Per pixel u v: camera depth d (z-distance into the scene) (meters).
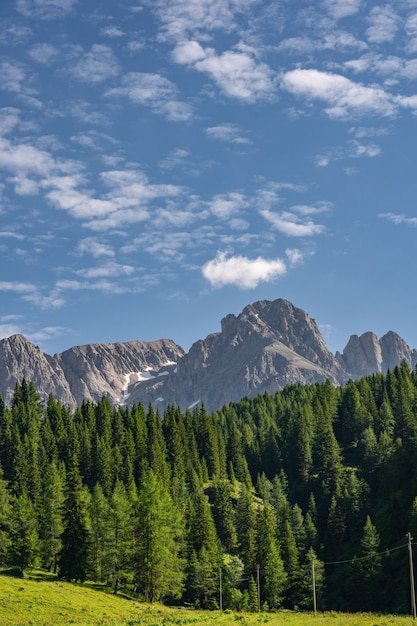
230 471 199.62
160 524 115.50
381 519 149.25
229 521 158.12
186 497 161.88
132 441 187.50
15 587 87.69
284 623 73.69
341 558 146.38
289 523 144.75
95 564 115.88
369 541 131.75
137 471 174.25
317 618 77.62
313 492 188.25
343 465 199.25
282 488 192.38
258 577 122.81
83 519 110.06
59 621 73.56
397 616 79.19
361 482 167.88
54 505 124.75
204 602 126.94
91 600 89.44
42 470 162.62
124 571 110.81
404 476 158.38
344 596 130.00
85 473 172.75
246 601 123.19
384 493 162.12
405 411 199.62
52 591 89.06
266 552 133.25
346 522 154.88
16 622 71.38
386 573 127.81
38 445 180.38
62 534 109.31
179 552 135.38
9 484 152.75
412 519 130.25
